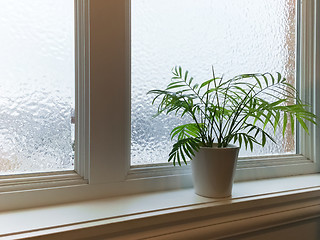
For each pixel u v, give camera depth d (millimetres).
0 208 608
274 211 751
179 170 823
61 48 691
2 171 641
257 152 970
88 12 680
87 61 686
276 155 997
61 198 664
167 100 699
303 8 1024
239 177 895
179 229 631
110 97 707
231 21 932
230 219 689
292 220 786
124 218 577
